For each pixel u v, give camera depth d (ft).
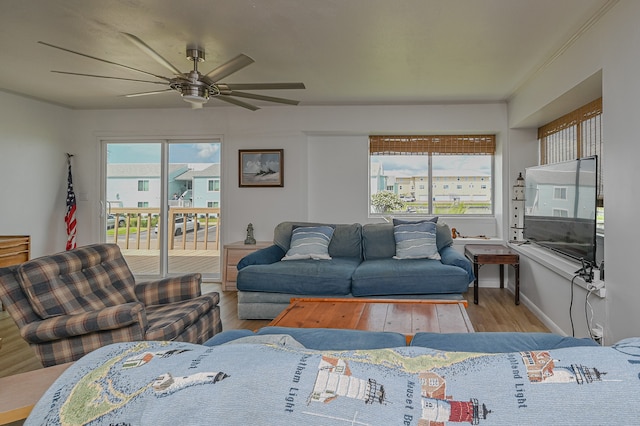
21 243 13.15
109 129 16.98
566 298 9.64
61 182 16.62
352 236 13.67
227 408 1.77
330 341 4.92
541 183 11.85
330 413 1.73
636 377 1.71
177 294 8.79
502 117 15.51
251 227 16.21
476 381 1.85
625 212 7.03
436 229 13.37
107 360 2.29
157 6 7.86
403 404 1.77
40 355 6.37
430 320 7.25
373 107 16.12
